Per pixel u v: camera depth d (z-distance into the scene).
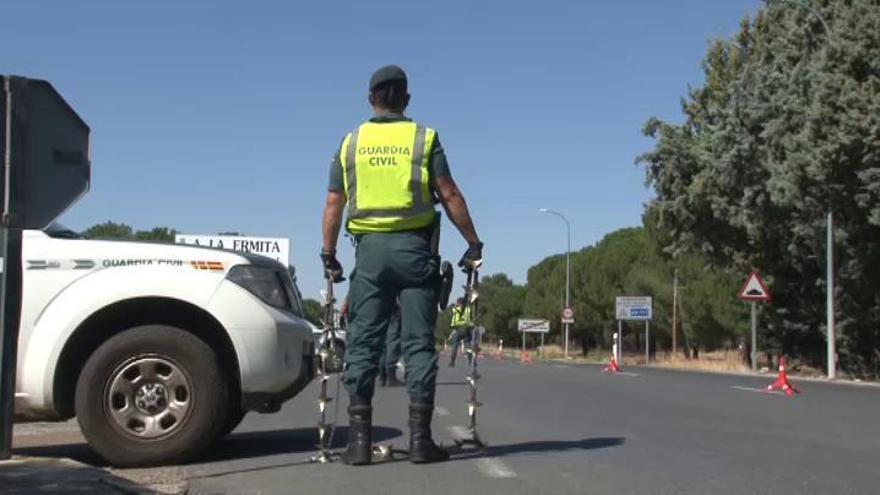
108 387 6.52
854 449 7.86
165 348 6.58
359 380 6.60
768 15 30.62
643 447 7.71
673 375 22.12
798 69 24.66
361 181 6.54
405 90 6.72
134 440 6.53
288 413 10.69
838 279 26.86
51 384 6.55
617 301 45.69
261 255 7.44
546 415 10.26
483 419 9.82
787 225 27.94
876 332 27.23
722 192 28.88
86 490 5.41
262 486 5.95
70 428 9.39
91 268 6.77
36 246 6.71
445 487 5.92
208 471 6.43
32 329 6.59
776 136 25.36
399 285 6.62
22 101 5.93
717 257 32.12
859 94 22.25
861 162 22.86
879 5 23.20
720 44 34.06
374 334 6.63
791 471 6.70
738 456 7.34
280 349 7.00
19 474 5.76
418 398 6.71
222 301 6.82
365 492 5.77
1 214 5.88
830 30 24.00
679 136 31.06
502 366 26.62
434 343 6.75
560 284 69.25
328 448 7.30
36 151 5.98
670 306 49.94
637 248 62.00
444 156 6.61
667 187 31.58
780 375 16.08
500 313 96.62
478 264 6.92
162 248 6.98
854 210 24.34
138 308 6.87
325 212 6.79
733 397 13.29
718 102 31.53
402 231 6.54
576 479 6.23
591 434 8.55
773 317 31.83
